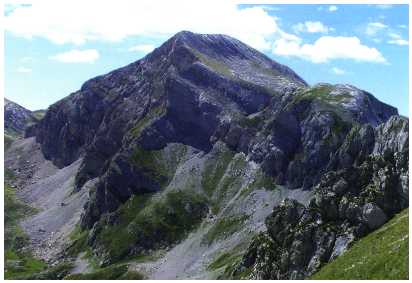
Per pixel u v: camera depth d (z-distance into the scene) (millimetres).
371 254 141000
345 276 132750
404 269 112938
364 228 176500
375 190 184875
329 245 179625
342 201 189000
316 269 176000
